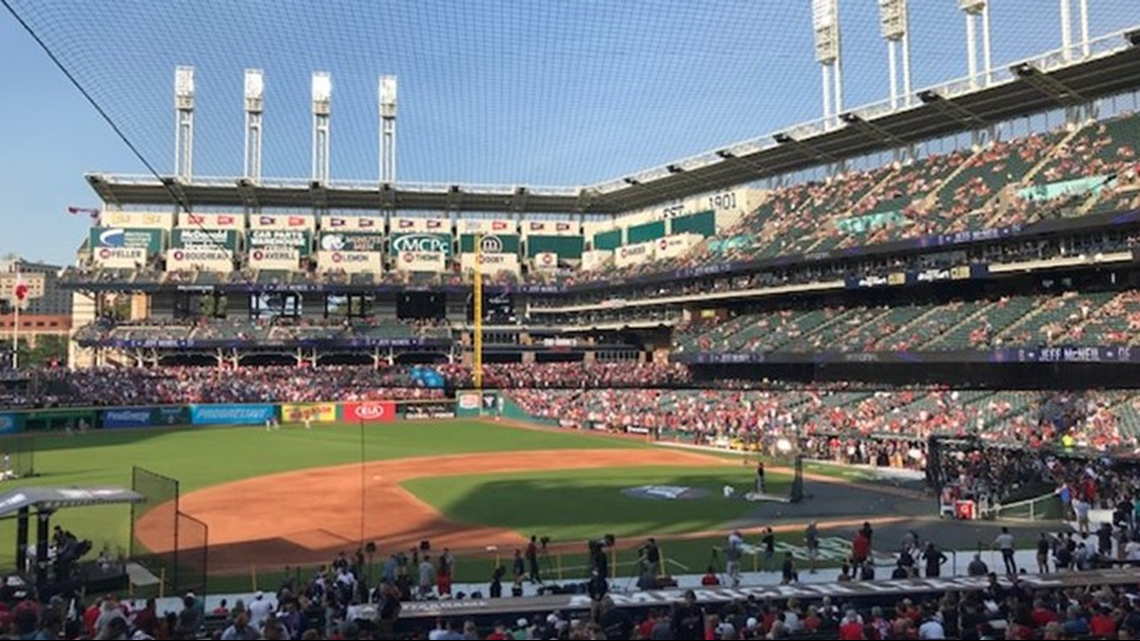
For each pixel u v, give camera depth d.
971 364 59.81
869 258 65.44
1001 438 45.59
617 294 89.94
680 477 45.38
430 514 35.03
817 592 17.66
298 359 90.88
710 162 84.19
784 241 72.75
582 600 17.33
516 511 35.75
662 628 13.57
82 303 101.25
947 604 15.09
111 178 90.56
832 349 62.38
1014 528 31.64
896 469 47.94
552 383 85.94
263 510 35.81
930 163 71.56
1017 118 66.12
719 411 66.12
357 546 29.14
